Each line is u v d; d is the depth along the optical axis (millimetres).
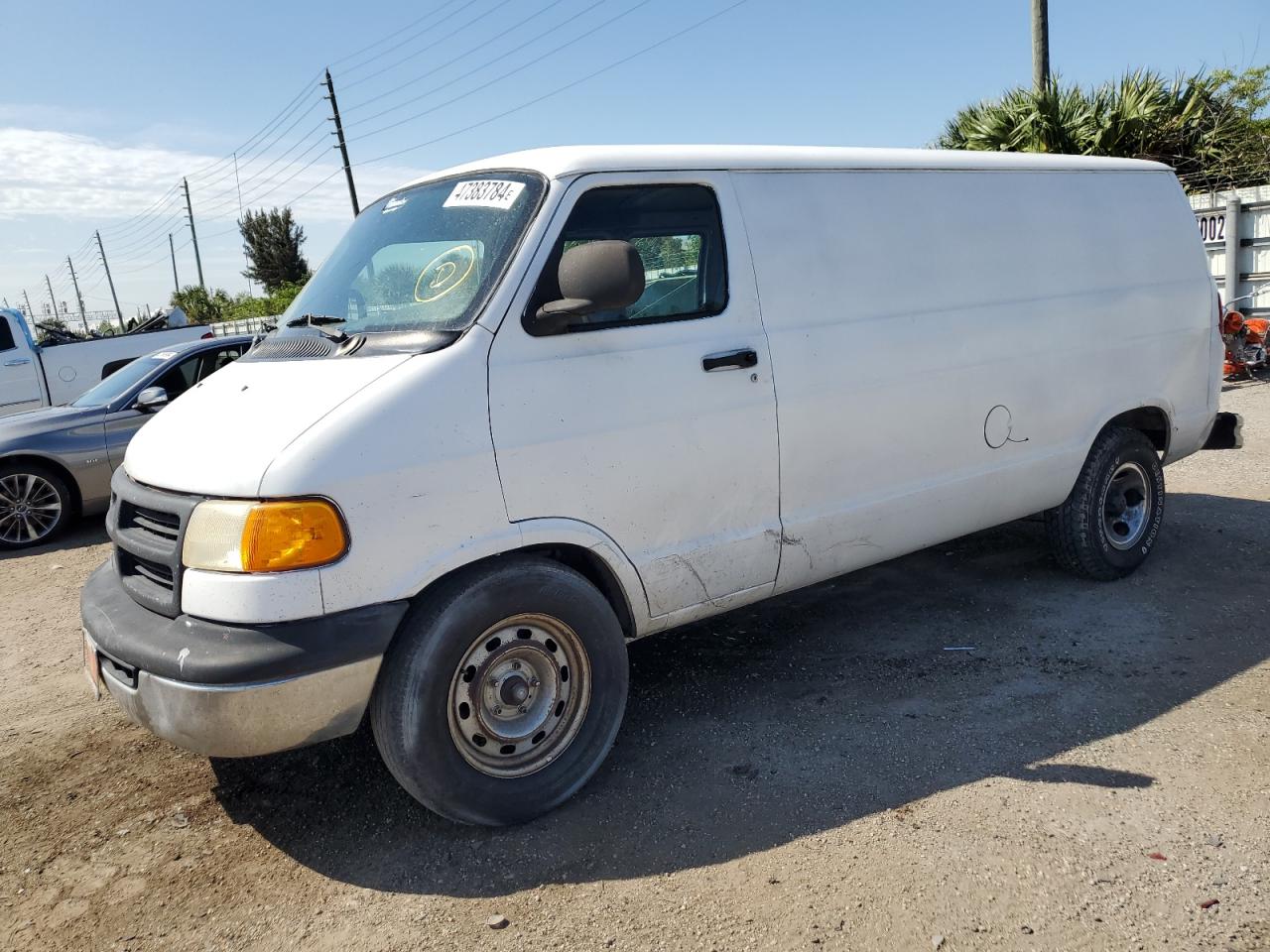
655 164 3568
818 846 3016
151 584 3100
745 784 3412
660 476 3441
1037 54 14938
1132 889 2729
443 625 2967
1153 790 3211
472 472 3027
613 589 3479
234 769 3744
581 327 3307
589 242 3320
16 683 4871
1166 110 13547
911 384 4148
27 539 8156
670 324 3498
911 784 3350
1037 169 4809
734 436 3619
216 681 2707
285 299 38906
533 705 3258
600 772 3555
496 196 3477
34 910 2936
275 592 2740
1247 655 4223
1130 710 3797
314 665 2758
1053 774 3352
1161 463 5402
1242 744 3477
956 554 5883
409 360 3072
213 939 2758
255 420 3049
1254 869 2781
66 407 8820
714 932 2648
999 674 4191
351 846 3188
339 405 2949
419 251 3543
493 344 3127
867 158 4195
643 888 2867
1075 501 5070
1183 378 5383
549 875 2959
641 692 4215
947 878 2820
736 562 3703
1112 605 4918
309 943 2719
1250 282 12211
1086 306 4844
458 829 3240
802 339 3807
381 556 2867
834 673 4297
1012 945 2539
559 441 3201
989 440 4496
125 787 3652
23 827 3412
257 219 61625
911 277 4184
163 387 8766
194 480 2930
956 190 4438
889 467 4133
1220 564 5414
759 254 3752
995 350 4457
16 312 12703
